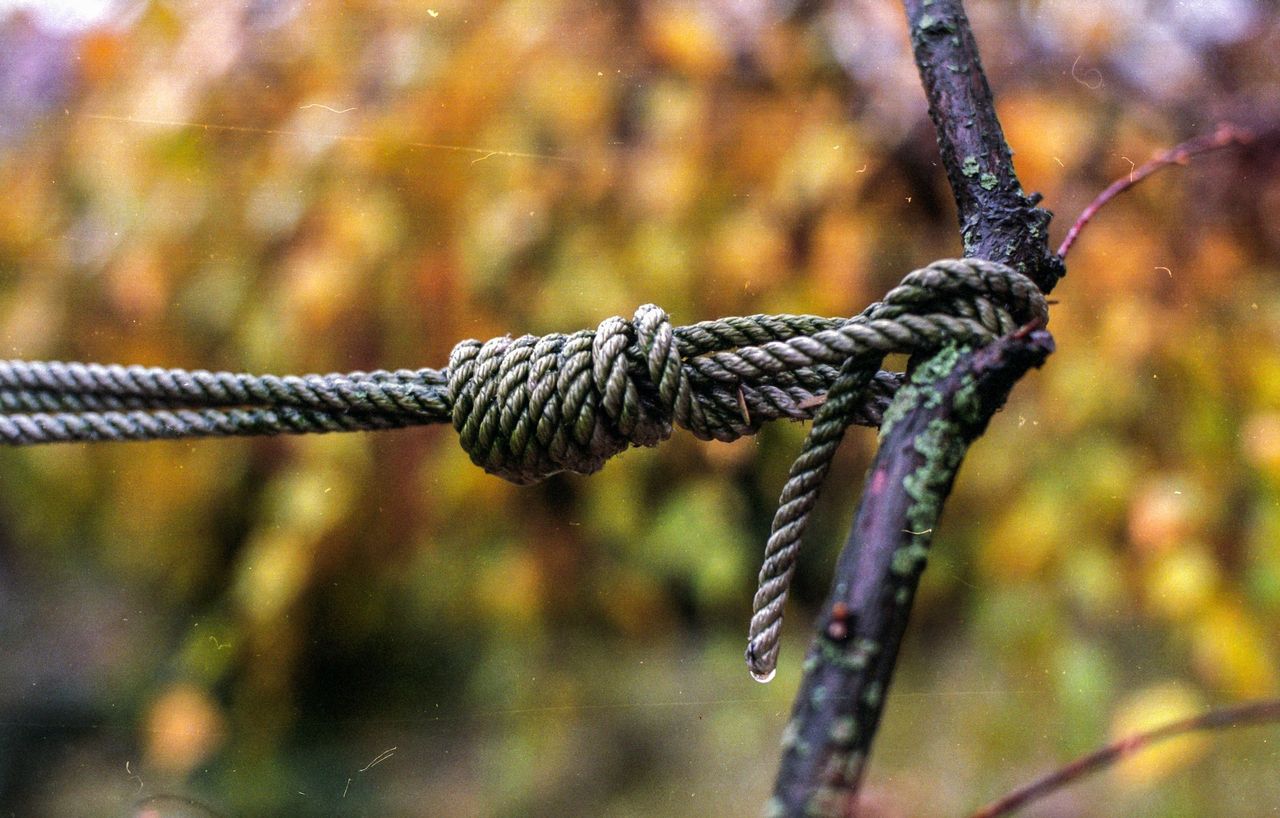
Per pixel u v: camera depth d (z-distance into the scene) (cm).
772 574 45
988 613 78
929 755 77
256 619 77
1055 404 75
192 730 79
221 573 85
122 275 76
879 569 42
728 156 74
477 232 74
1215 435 73
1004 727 77
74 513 87
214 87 76
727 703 81
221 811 78
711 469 79
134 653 88
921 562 42
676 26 74
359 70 76
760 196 73
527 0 76
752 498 81
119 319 77
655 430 47
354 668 81
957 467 43
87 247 78
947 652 82
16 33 78
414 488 78
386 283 74
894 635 42
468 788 80
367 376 49
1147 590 72
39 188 78
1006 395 43
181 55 77
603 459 47
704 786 78
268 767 80
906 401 43
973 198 45
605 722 81
